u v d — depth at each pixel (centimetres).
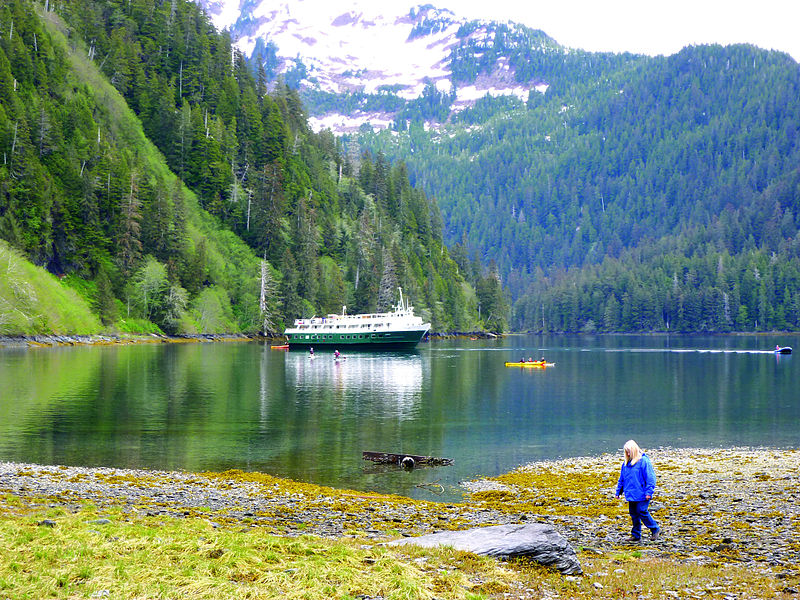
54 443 4625
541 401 7225
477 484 3578
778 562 1969
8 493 2775
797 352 16112
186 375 9369
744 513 2709
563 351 16600
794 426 5716
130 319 17475
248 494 3047
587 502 3045
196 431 5175
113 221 18475
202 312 18675
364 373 10425
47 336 14925
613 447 4778
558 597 1591
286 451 4488
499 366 11869
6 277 14750
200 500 2859
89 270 17400
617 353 15812
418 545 1905
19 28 19925
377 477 3753
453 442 4916
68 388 7606
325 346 16038
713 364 12300
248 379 9138
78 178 17900
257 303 19700
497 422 5828
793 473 3628
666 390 8244
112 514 2280
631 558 2020
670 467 3903
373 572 1652
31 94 18800
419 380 9444
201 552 1741
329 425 5566
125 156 19600
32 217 16512
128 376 9012
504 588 1622
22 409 6075
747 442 4994
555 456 4450
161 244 18888
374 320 16212
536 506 2972
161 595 1495
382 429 5422
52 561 1648
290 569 1659
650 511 2812
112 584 1538
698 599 1608
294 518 2528
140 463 4034
